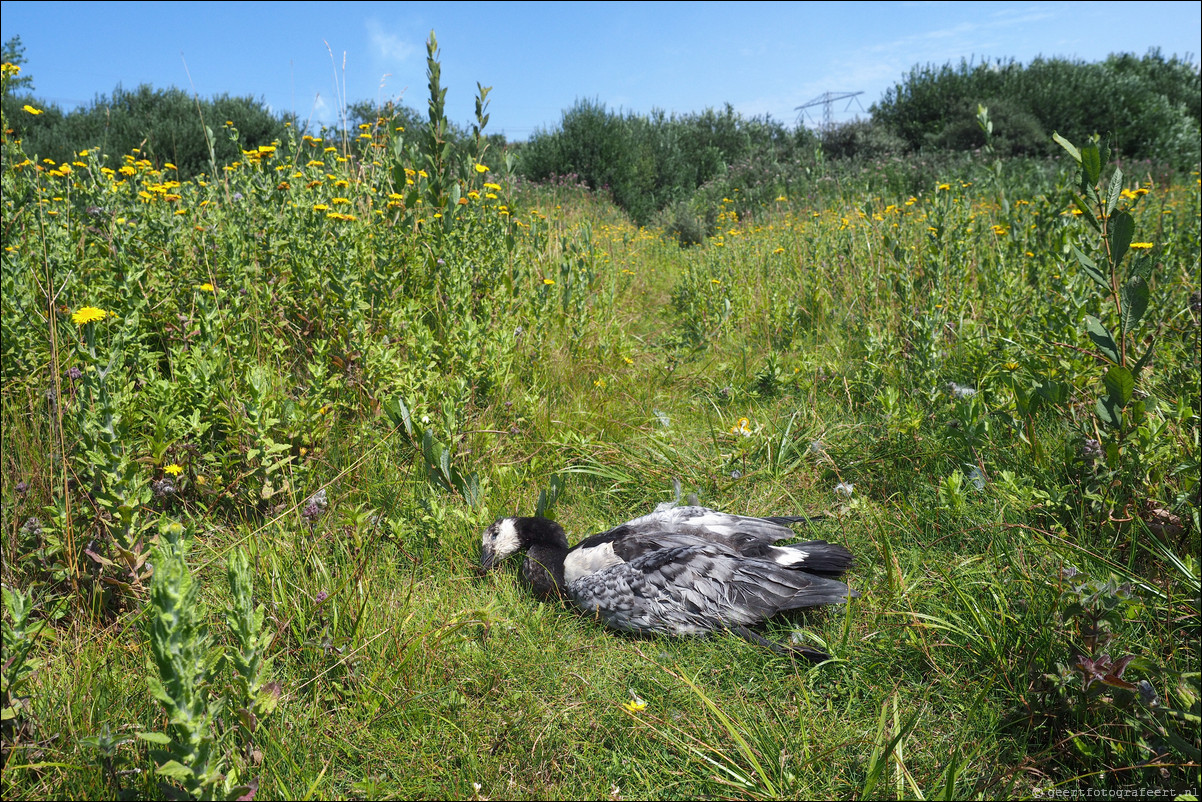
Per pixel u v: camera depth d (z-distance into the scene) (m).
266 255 5.51
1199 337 4.56
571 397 5.43
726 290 7.79
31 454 3.63
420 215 6.54
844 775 2.38
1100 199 2.99
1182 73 30.05
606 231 12.36
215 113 19.11
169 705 1.79
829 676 2.85
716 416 5.39
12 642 2.15
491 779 2.38
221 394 3.70
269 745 2.32
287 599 2.97
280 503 3.73
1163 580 2.95
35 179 5.40
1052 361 4.34
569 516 4.16
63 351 4.04
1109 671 2.28
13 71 5.49
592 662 2.97
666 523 3.54
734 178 19.06
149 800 2.10
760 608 3.04
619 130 20.08
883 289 7.19
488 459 4.49
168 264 4.99
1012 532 3.38
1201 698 2.19
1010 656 2.70
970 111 22.69
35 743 2.21
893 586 3.18
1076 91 23.12
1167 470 3.22
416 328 5.11
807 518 3.90
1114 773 2.27
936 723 2.58
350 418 4.60
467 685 2.79
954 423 4.13
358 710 2.59
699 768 2.40
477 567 3.58
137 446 3.31
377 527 3.62
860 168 17.61
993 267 6.51
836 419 5.09
